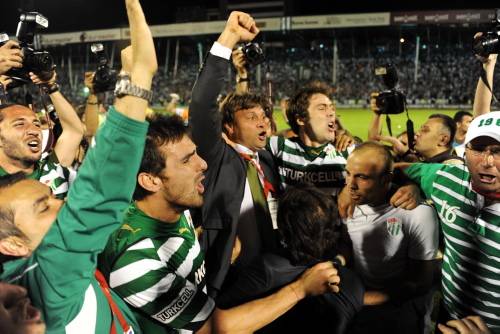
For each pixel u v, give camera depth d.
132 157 1.00
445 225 1.94
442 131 3.21
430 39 38.56
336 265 1.68
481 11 30.53
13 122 2.35
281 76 38.44
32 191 1.10
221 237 2.10
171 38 39.44
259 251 2.32
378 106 3.25
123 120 0.98
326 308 1.61
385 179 2.12
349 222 2.29
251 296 1.63
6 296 0.83
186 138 1.43
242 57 2.63
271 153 2.96
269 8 45.34
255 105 2.49
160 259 1.38
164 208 1.44
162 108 32.59
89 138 3.79
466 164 1.77
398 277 2.21
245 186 2.33
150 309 1.33
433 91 31.64
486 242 1.79
